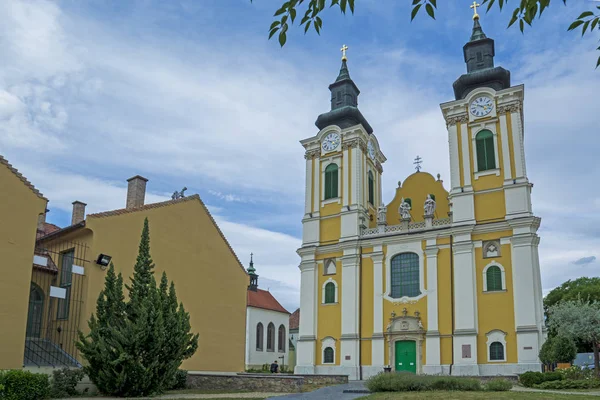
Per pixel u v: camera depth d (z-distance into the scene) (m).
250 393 26.64
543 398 20.67
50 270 29.14
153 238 32.12
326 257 49.59
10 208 24.09
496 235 42.38
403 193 51.50
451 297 42.72
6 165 24.16
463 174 45.03
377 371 44.00
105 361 22.39
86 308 27.17
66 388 23.09
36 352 26.22
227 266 37.84
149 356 23.02
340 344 46.34
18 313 23.64
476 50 48.94
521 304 39.84
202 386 29.44
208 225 36.81
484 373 39.84
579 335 31.95
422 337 43.03
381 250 46.84
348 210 49.09
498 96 45.34
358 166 50.41
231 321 37.22
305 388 28.91
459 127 46.38
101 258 28.17
